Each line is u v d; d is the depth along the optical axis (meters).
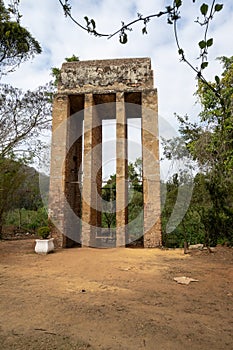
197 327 3.53
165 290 5.23
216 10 1.72
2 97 15.34
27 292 5.12
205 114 11.82
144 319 3.77
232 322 3.71
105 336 3.25
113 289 5.31
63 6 2.09
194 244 11.15
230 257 8.65
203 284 5.68
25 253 9.88
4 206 15.67
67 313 4.00
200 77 1.97
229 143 11.65
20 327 3.52
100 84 12.89
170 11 1.87
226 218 10.23
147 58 13.12
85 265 7.66
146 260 8.38
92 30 2.11
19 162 15.91
